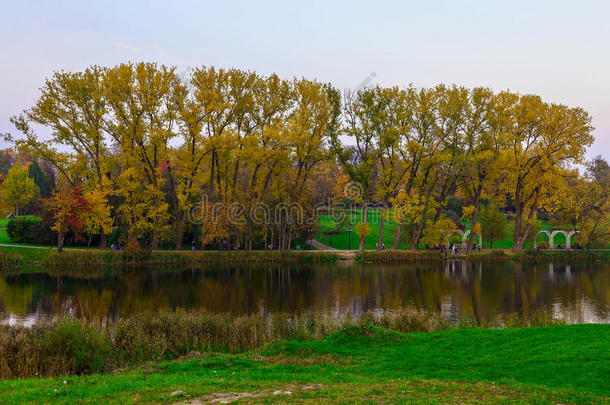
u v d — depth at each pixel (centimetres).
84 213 5162
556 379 1284
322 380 1318
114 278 4284
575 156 6081
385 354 1691
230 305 3144
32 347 1597
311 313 2881
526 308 3081
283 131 5656
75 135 5241
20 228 6072
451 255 6344
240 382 1266
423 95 5969
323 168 8700
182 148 5644
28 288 3703
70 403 1046
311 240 7762
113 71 5122
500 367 1436
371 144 6050
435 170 6222
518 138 6400
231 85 5638
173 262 5381
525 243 7931
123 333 1878
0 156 12056
